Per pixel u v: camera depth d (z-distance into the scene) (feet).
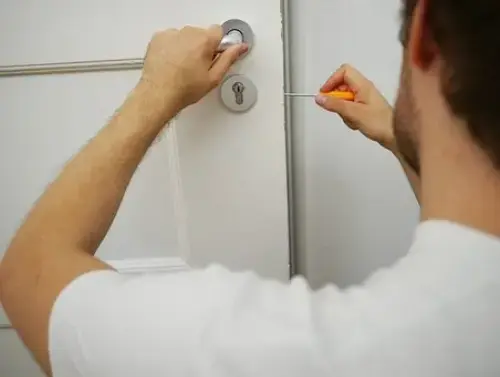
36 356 1.73
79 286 1.66
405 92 1.65
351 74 2.76
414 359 1.37
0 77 2.92
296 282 1.63
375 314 1.45
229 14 2.75
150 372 1.50
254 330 1.48
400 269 1.53
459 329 1.38
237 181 3.00
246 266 3.15
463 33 1.36
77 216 1.88
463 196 1.48
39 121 3.01
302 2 3.12
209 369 1.46
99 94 2.93
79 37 2.82
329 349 1.42
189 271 1.70
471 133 1.44
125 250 3.20
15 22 2.81
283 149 2.94
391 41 3.13
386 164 3.37
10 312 1.79
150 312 1.55
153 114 2.22
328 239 3.57
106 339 1.55
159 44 2.36
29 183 3.13
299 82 3.27
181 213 3.09
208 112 2.88
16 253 1.81
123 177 2.05
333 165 3.41
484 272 1.41
